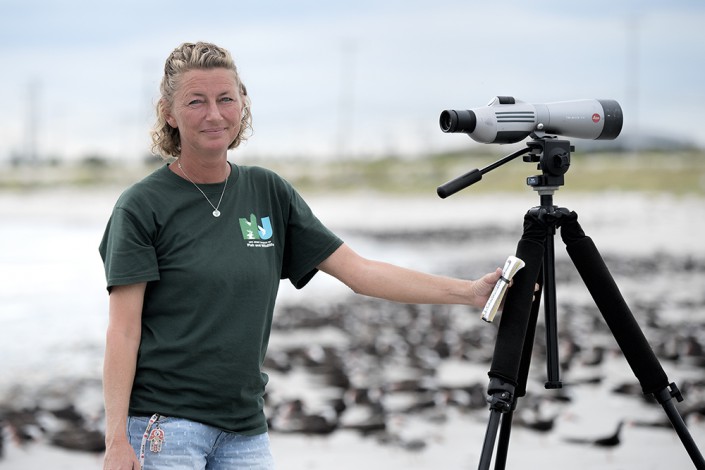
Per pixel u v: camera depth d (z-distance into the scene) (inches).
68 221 1962.4
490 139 171.9
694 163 3287.4
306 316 698.8
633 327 172.7
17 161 4995.1
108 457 153.3
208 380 160.4
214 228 163.5
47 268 1075.9
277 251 171.5
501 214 2187.5
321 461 307.0
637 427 337.1
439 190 164.9
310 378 459.5
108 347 157.6
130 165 4448.8
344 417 372.5
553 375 175.8
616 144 4279.0
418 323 665.0
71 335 628.1
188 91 159.6
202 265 160.4
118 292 159.0
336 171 3725.4
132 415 161.5
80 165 4461.1
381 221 1987.0
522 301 167.8
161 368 160.1
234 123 163.5
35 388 454.0
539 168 175.9
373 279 175.8
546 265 175.5
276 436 340.8
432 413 371.2
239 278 161.9
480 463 161.2
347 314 716.0
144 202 161.9
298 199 177.0
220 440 163.8
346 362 495.2
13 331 641.0
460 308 764.6
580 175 2866.6
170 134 169.6
